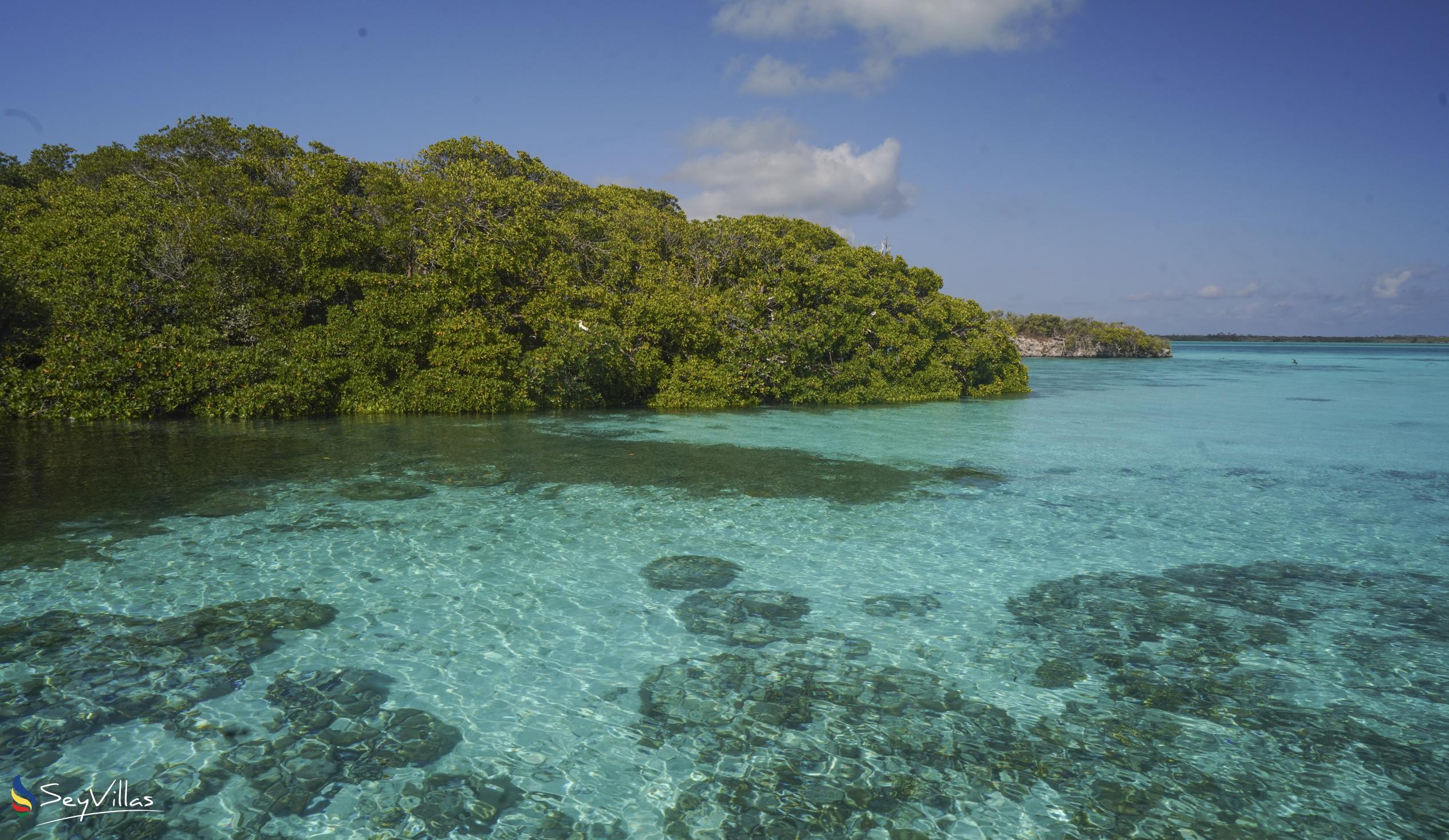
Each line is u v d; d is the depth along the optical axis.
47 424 19.47
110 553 9.78
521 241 26.62
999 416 28.02
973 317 38.47
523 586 9.20
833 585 9.54
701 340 29.09
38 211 26.59
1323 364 83.88
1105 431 24.02
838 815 5.14
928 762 5.77
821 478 15.68
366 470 15.08
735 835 4.92
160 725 5.96
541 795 5.29
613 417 25.12
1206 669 7.37
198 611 8.12
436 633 7.83
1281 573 10.23
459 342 24.77
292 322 24.42
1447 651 7.81
